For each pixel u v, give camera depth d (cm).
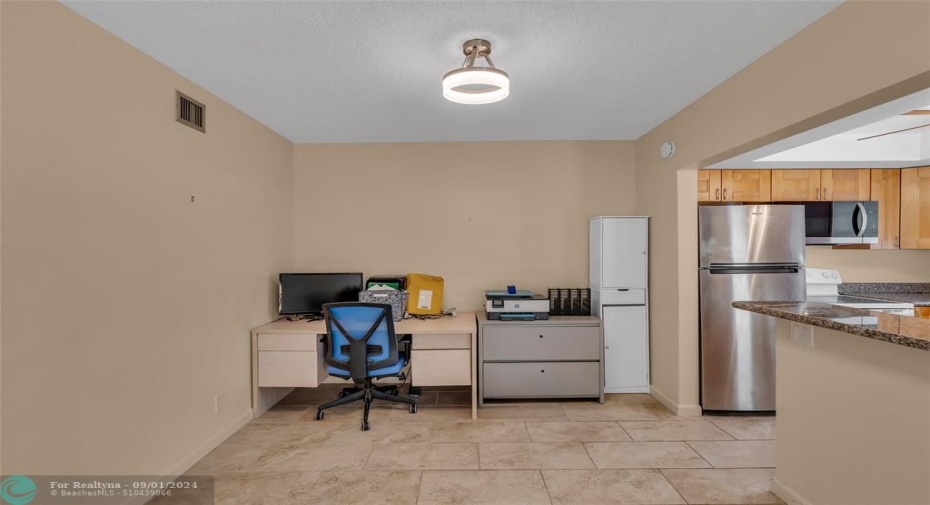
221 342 261
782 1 162
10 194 141
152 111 204
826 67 171
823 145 320
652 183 338
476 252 376
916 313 312
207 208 247
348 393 330
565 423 289
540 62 217
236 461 238
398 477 221
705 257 296
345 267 374
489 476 221
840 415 166
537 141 373
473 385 301
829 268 374
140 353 196
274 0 160
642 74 232
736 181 342
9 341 141
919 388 136
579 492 206
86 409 168
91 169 171
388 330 287
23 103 145
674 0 162
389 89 252
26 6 146
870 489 153
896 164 328
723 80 241
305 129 332
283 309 329
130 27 177
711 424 286
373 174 375
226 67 218
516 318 329
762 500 199
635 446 254
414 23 178
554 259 375
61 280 158
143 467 197
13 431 143
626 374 344
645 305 343
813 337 180
